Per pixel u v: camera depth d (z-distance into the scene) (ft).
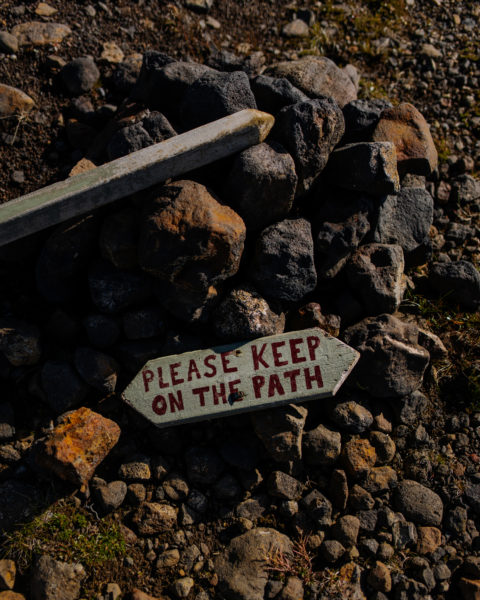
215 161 3.73
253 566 3.41
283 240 3.75
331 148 3.85
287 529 3.59
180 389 3.66
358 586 3.43
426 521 3.62
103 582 3.40
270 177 3.61
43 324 4.00
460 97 5.36
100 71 4.86
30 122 4.56
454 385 4.06
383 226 4.11
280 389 3.63
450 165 4.95
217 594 3.39
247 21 5.50
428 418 3.95
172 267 3.52
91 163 4.14
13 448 3.69
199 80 3.95
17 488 3.59
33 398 3.83
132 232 3.65
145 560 3.47
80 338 3.92
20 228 3.56
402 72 5.48
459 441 3.89
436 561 3.54
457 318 4.26
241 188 3.63
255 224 3.81
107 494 3.54
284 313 3.91
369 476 3.68
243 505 3.60
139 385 3.67
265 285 3.77
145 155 3.58
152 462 3.67
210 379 3.66
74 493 3.58
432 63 5.50
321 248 3.86
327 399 3.80
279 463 3.67
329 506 3.58
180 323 3.86
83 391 3.79
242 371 3.67
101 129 4.61
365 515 3.60
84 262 3.86
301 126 3.73
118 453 3.69
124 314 3.80
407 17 5.85
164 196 3.56
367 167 3.81
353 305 3.97
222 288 3.79
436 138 5.07
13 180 4.39
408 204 4.22
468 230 4.64
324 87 4.44
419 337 4.01
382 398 3.89
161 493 3.59
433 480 3.77
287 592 3.35
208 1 5.43
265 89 4.05
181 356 3.71
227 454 3.66
